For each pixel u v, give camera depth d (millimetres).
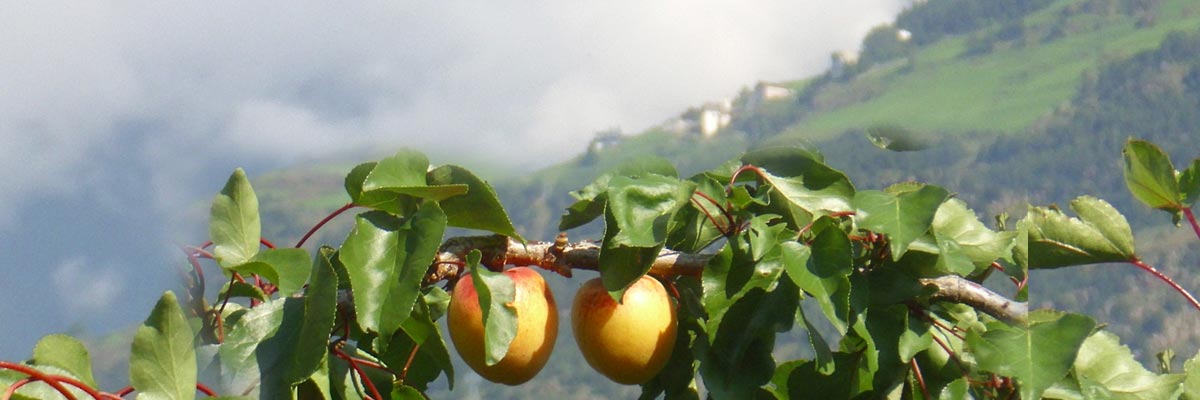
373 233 2477
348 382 2584
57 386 2229
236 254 2723
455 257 2754
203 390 2451
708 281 2639
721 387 2623
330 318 2363
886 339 2660
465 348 2719
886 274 2662
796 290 2596
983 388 2787
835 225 2584
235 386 2404
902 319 2662
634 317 2775
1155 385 2850
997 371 2584
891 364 2684
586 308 2816
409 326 2674
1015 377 2568
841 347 2820
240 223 2752
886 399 2729
